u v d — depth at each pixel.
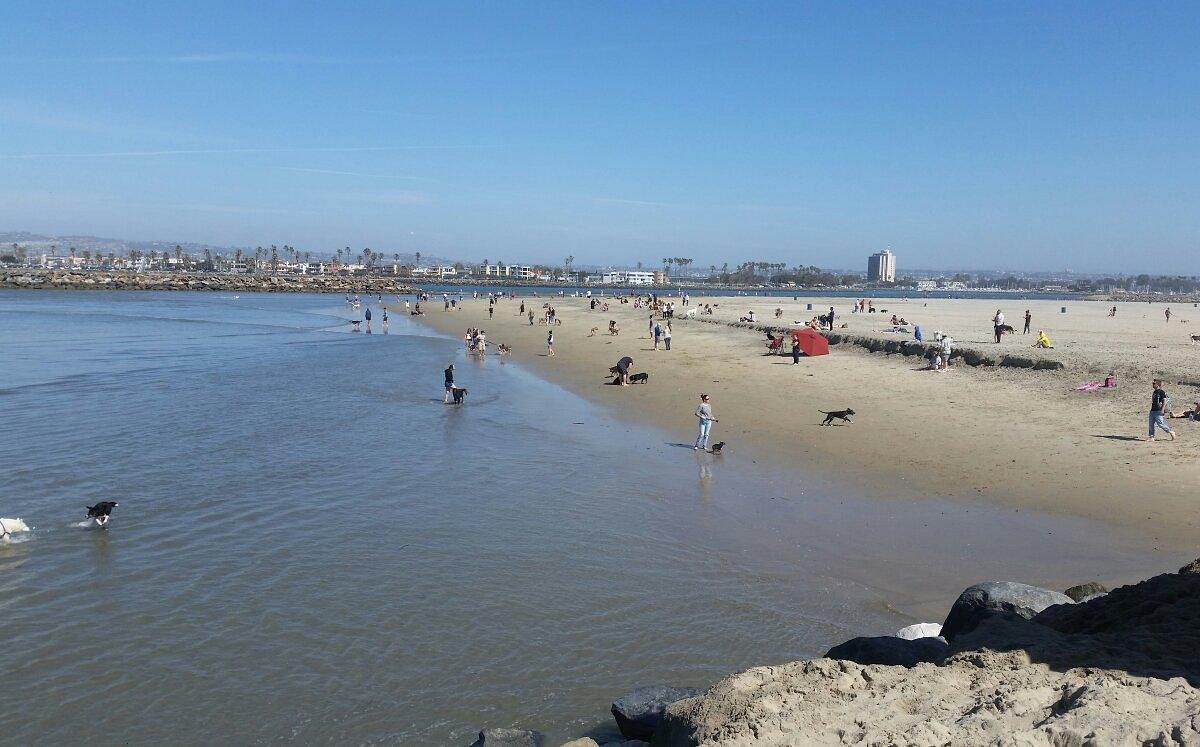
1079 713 5.30
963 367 33.53
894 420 24.33
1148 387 25.09
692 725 6.07
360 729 8.22
